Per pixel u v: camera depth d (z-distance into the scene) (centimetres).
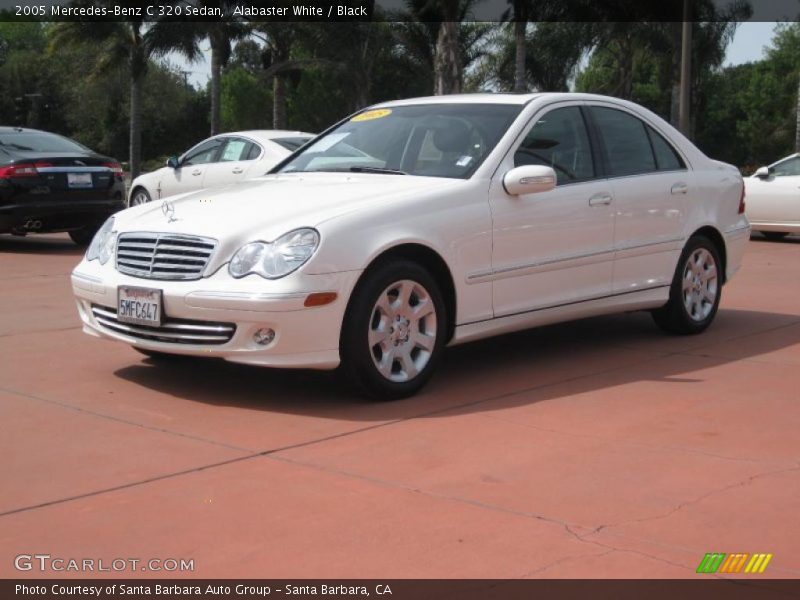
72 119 6106
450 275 593
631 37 3148
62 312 867
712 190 766
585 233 665
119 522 404
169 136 6206
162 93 5981
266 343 539
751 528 396
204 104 6316
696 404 571
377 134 692
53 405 569
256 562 367
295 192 609
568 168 668
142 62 3581
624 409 561
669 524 399
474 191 608
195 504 421
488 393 596
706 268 770
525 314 637
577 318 679
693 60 3253
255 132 1443
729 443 500
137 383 618
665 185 723
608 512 412
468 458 478
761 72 6378
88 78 3788
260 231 551
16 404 570
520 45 3098
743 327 802
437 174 630
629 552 374
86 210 1334
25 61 6197
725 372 648
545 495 430
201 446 496
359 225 554
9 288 1012
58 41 3566
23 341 741
